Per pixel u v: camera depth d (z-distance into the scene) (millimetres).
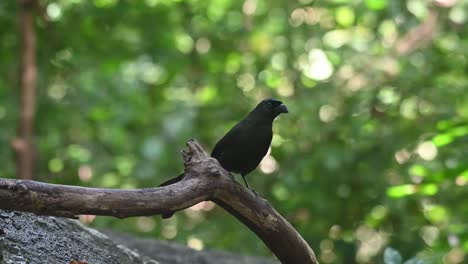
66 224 6664
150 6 14375
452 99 13977
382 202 13219
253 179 14484
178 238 14781
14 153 13344
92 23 13977
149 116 15203
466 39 14883
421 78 14219
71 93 14430
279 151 14375
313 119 14062
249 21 15711
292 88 15156
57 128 14273
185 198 5250
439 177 9906
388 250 7855
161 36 14641
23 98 12398
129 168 14852
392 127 13719
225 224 14828
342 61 14906
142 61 15062
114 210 4887
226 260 9430
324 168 13695
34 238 5891
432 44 14836
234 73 15859
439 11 14891
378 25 15062
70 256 5984
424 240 13219
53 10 13672
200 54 16031
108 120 14773
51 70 14016
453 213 12062
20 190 4578
